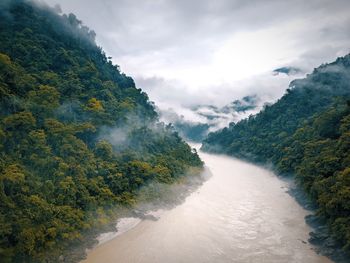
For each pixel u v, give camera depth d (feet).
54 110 193.77
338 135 255.70
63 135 177.99
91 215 151.94
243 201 222.07
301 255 139.44
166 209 195.00
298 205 206.90
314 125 303.68
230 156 472.03
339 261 129.59
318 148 243.40
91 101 226.99
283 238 157.38
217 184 278.26
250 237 159.53
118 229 159.12
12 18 257.96
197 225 174.60
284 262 134.10
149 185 202.08
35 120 170.30
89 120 213.05
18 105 171.73
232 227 172.65
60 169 156.35
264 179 300.81
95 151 197.06
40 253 119.75
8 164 141.69
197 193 241.96
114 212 167.12
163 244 150.00
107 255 136.98
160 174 220.02
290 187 250.57
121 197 178.81
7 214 118.73
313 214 182.80
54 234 125.90
